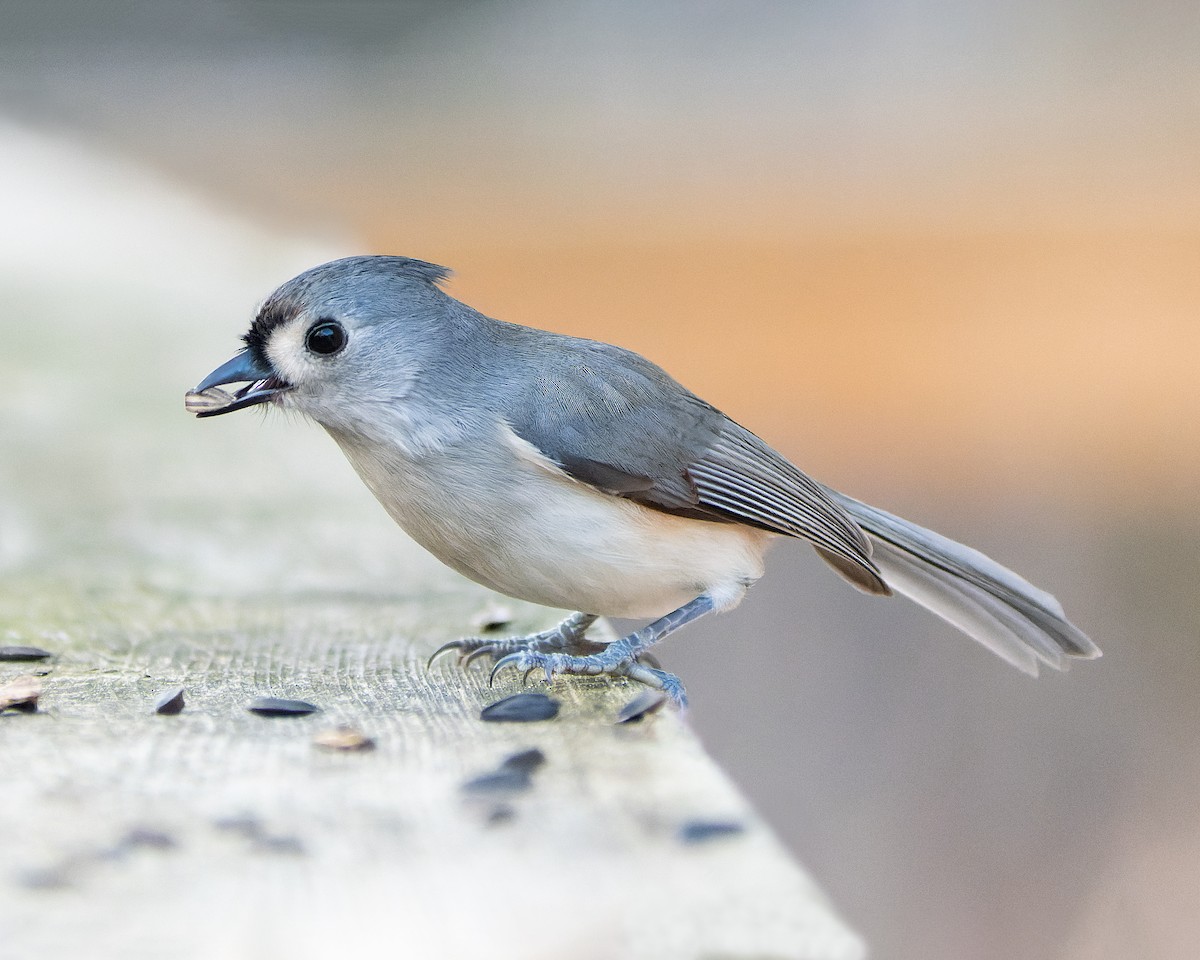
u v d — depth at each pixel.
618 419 6.43
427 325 6.52
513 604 7.48
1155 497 14.27
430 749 5.17
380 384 6.45
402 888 4.05
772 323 21.75
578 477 6.34
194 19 48.00
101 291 16.95
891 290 22.95
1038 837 10.63
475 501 6.41
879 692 11.59
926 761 11.11
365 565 8.15
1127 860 10.29
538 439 6.34
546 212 29.48
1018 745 11.23
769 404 17.42
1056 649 7.54
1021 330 20.95
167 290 17.11
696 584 6.66
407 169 33.00
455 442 6.40
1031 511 13.84
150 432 11.48
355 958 3.69
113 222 20.78
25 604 7.28
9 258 18.47
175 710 5.62
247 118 40.16
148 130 36.03
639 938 3.78
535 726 5.45
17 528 8.77
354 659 6.49
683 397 6.88
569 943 3.76
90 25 47.44
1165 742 11.19
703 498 6.53
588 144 35.81
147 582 7.75
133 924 3.85
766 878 4.08
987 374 18.58
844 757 11.23
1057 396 18.02
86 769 4.93
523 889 4.02
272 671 6.25
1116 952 9.73
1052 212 26.69
